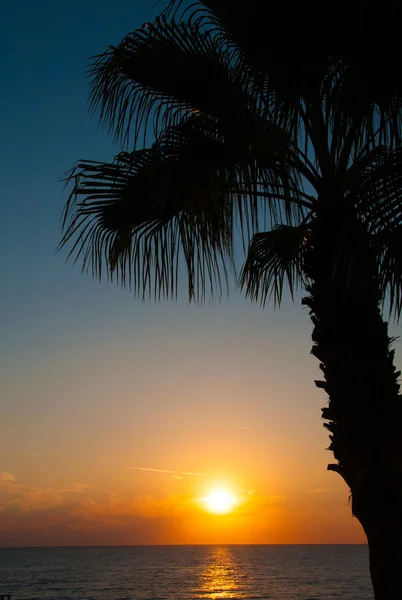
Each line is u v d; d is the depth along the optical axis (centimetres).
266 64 393
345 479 394
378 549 373
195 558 13450
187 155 417
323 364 414
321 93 424
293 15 362
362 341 400
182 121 427
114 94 467
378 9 332
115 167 452
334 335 405
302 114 416
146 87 459
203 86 430
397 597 362
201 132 419
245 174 419
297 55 379
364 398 390
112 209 470
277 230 539
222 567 9212
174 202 441
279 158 426
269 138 414
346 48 361
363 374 394
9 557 15188
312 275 428
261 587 5484
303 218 440
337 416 397
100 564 10594
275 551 19750
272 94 414
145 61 443
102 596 4709
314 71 387
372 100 374
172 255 462
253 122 411
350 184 418
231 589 5275
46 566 10050
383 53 351
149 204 459
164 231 473
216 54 429
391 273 380
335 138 429
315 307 421
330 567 8956
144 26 435
